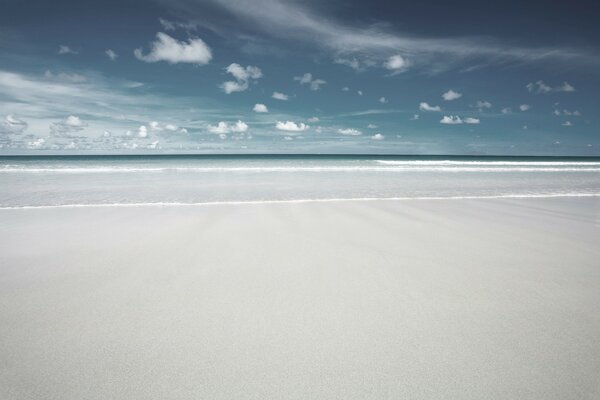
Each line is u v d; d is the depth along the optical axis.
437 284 3.92
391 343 2.71
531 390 2.18
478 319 3.10
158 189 12.64
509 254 5.05
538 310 3.27
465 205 9.40
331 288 3.81
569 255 5.01
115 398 2.11
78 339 2.76
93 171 23.80
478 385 2.23
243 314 3.19
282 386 2.22
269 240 5.80
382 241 5.76
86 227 6.63
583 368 2.39
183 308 3.31
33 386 2.21
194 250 5.21
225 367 2.41
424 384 2.24
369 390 2.19
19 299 3.49
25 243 5.52
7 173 20.95
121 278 4.08
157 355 2.55
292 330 2.90
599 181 17.86
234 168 28.23
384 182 15.93
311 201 9.88
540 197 11.05
